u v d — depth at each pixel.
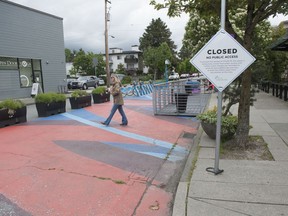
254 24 5.74
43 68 23.38
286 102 13.12
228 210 3.48
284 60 17.41
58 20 25.16
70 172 5.08
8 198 4.08
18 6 20.53
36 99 11.75
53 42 24.53
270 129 7.61
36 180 4.72
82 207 3.81
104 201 3.98
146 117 10.94
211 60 4.45
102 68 54.72
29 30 21.69
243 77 5.89
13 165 5.50
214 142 6.60
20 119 10.31
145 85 23.19
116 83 9.20
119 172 5.11
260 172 4.64
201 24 15.27
